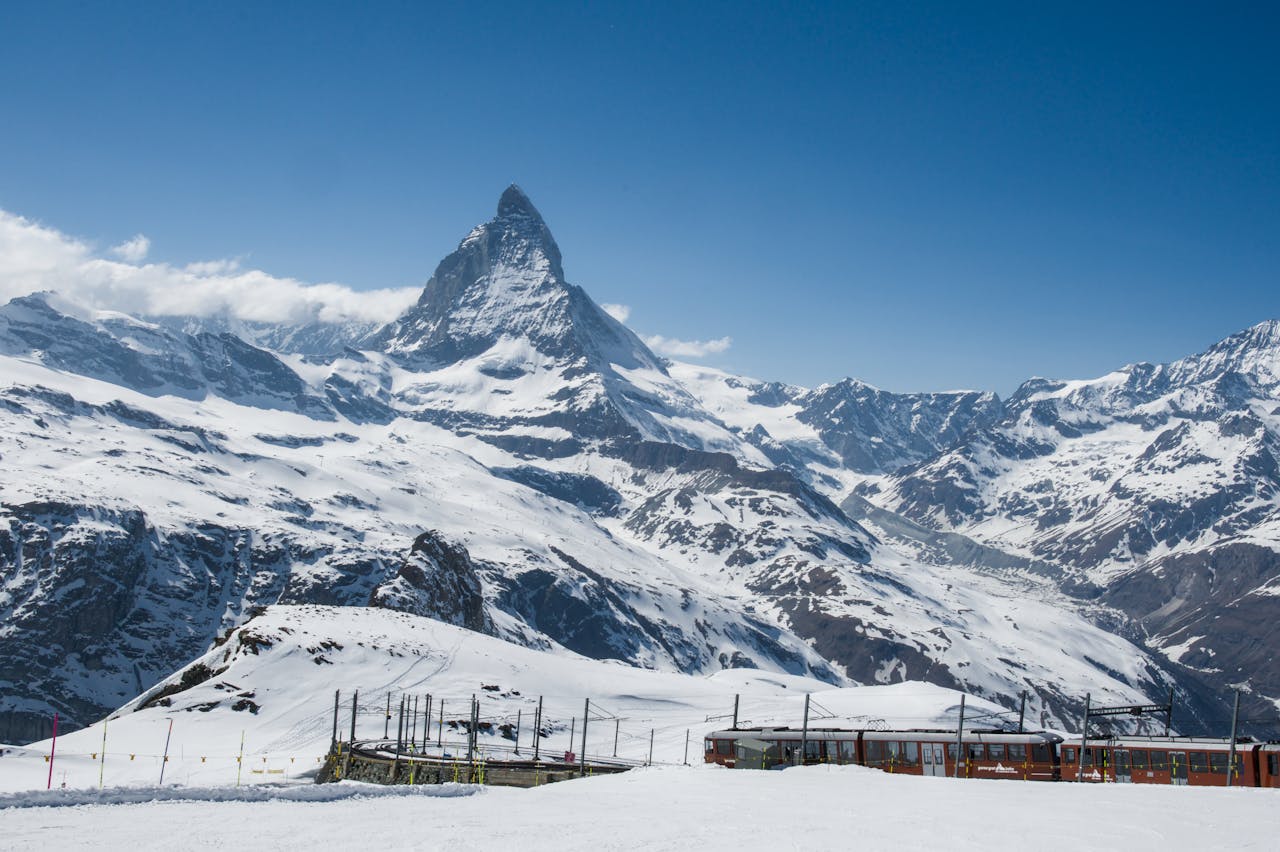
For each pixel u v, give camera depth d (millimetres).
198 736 177875
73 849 56250
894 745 119188
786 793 82000
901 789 85438
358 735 177375
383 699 197125
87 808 71062
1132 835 61500
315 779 142875
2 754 154750
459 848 56969
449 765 125062
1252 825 65000
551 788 89125
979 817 68000
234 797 75875
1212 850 57312
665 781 93000
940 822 65938
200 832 61688
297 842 58469
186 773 145750
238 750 168750
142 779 138000
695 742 193625
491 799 79000
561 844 58125
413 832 61969
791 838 60156
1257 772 97375
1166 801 76438
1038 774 110812
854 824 65125
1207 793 81750
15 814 68312
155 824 64750
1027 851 56906
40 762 152875
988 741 114062
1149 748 104062
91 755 159625
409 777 124688
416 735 179500
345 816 68562
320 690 199875
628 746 190875
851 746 121625
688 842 58844
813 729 126125
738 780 92500
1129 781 104625
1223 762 99375
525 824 65000
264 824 64875
